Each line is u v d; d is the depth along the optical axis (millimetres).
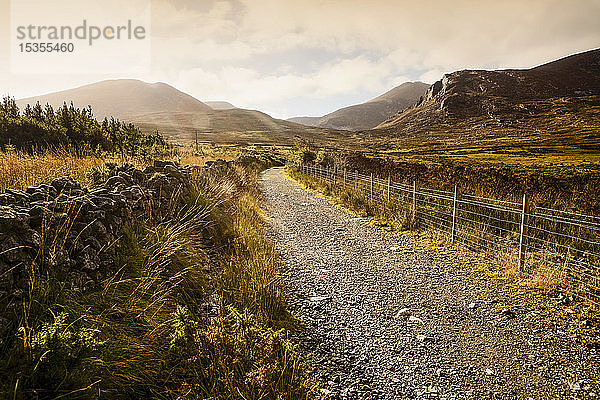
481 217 9383
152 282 3873
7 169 4859
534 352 4102
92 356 2658
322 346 4195
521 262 6391
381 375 3689
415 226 9945
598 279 5398
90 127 17031
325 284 6094
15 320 2529
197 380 3057
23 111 17922
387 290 5859
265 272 5699
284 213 12680
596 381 3602
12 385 2197
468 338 4398
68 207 3441
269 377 3082
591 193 10875
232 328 3445
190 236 5684
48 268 2969
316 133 197125
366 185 15891
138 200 5121
